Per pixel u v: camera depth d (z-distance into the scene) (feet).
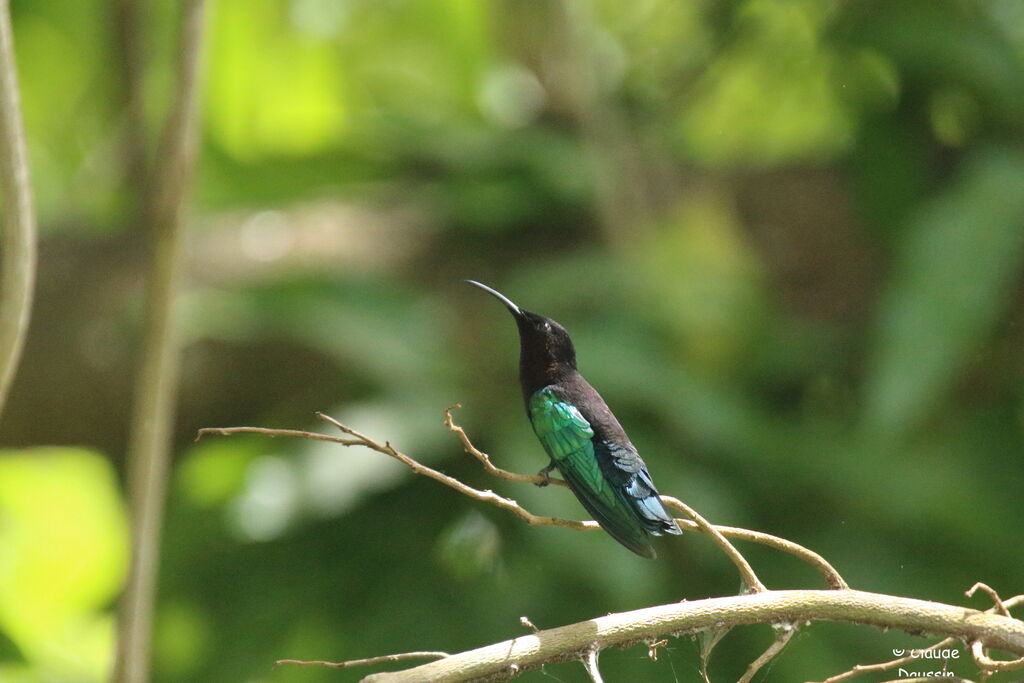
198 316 34.65
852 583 32.89
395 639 33.09
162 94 45.44
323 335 33.42
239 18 45.34
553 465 20.40
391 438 32.32
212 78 46.16
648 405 34.22
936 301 32.37
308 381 36.88
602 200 37.76
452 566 33.83
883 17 37.93
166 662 34.86
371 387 36.78
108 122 46.14
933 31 36.76
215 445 36.91
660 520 18.48
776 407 36.96
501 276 39.01
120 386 35.96
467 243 39.88
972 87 37.14
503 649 14.69
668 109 44.01
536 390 21.11
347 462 32.37
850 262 38.55
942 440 35.42
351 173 41.63
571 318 35.88
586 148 38.63
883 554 33.42
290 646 34.24
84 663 38.11
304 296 34.24
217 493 36.88
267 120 47.75
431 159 41.11
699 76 43.68
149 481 24.59
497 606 32.71
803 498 34.53
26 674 35.40
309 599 34.50
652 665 30.48
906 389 31.73
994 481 34.76
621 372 33.06
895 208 37.76
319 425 34.50
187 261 38.68
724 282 35.73
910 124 38.55
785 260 38.58
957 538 33.47
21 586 45.11
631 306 35.45
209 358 35.76
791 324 37.37
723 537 16.98
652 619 15.23
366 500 34.94
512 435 32.86
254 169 41.57
